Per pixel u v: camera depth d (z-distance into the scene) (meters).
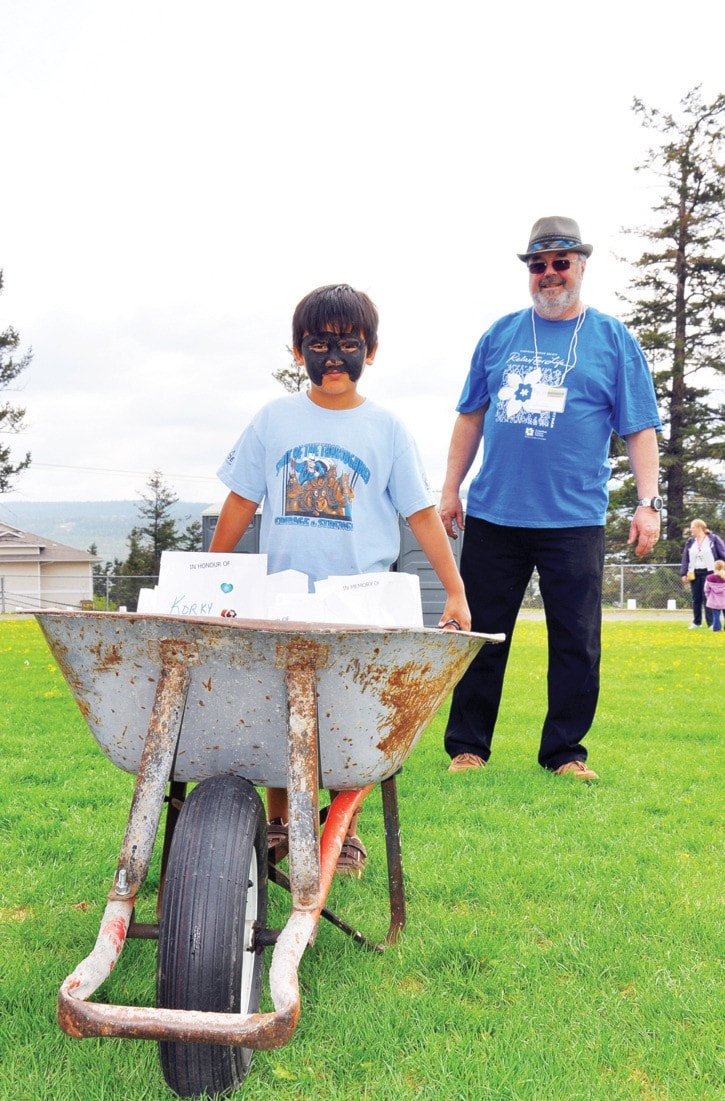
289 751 2.10
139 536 85.56
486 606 5.32
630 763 5.50
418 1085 2.18
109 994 2.53
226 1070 2.03
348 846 3.56
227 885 2.01
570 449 5.05
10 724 6.59
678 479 43.78
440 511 5.52
